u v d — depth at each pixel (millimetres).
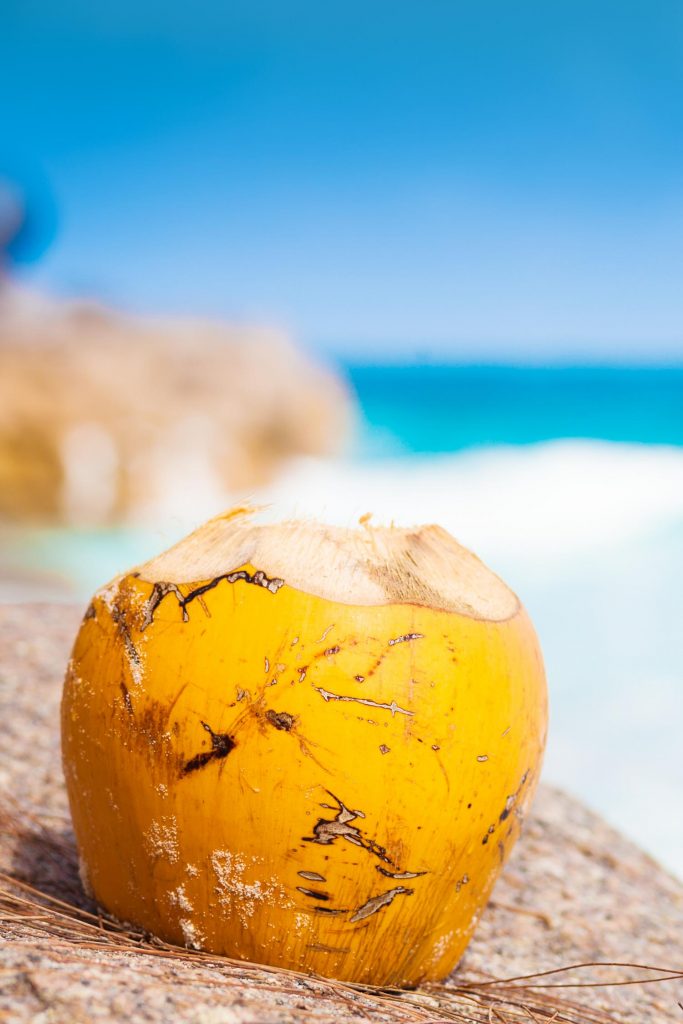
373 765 418
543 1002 482
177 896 437
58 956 386
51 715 724
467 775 431
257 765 418
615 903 607
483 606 451
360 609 426
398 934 440
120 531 2541
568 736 1021
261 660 421
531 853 648
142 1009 363
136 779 433
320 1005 403
